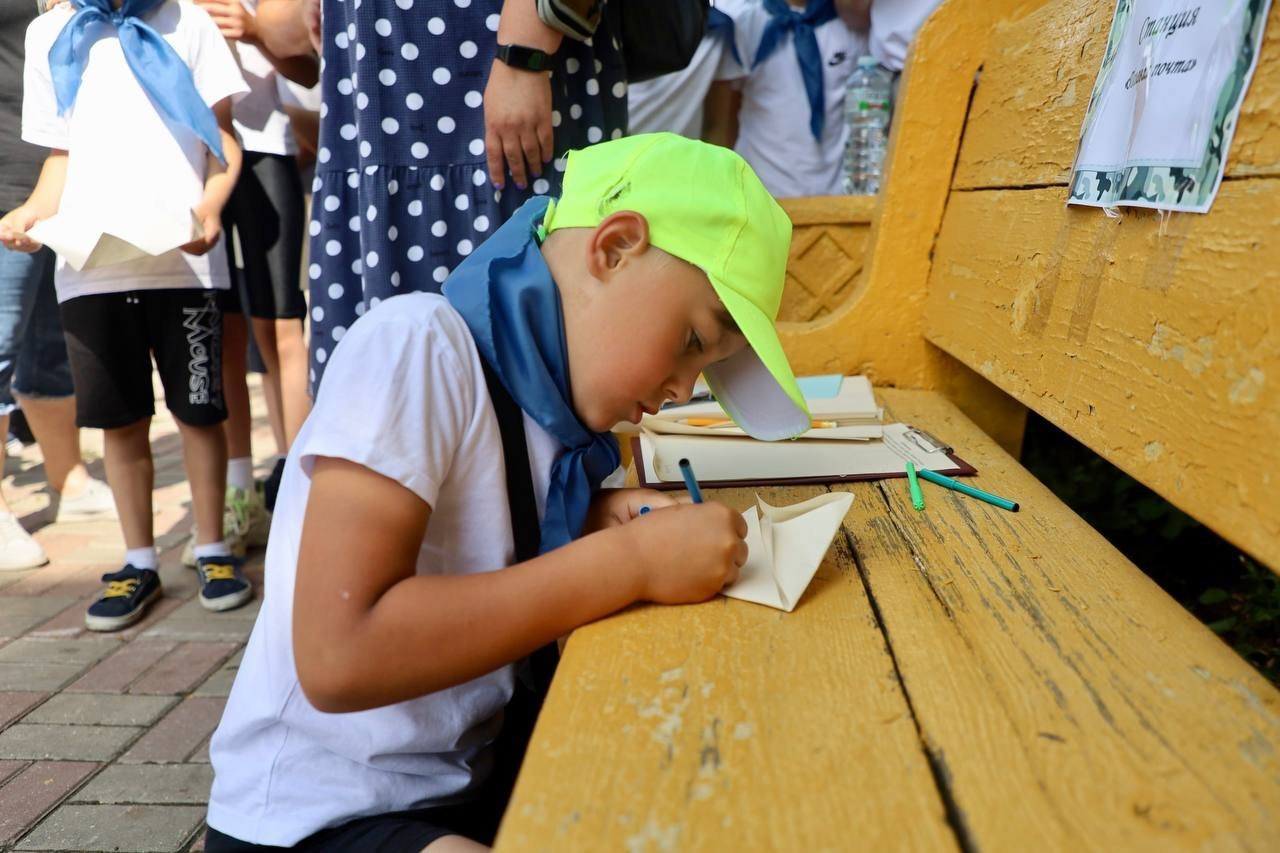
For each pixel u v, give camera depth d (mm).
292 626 891
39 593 2902
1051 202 1315
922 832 544
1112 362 1042
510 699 1083
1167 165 959
